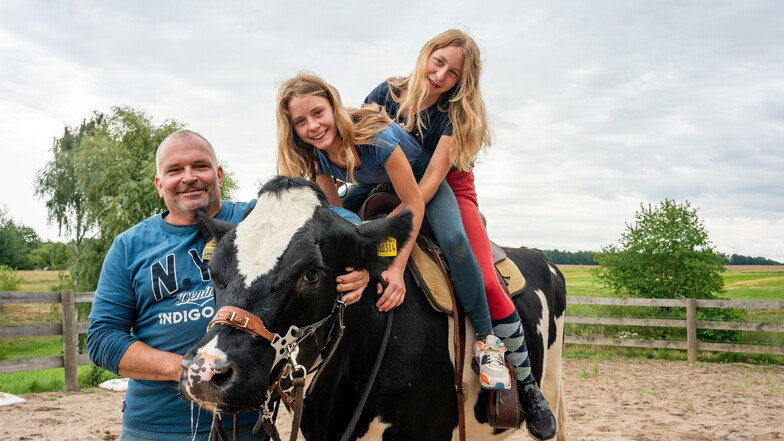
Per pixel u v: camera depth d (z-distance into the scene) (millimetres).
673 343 12062
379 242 2277
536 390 3082
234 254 1968
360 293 2264
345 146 2553
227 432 2443
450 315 2705
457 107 2994
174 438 2412
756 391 8562
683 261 14406
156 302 2469
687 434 6113
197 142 2588
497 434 3213
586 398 8031
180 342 2432
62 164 29469
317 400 2391
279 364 1938
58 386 8961
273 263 1933
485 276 2908
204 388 1723
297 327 1962
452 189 3123
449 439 2711
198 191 2564
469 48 3045
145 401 2432
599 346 13094
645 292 14992
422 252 2850
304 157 2711
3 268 39281
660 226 14727
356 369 2418
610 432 6191
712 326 11828
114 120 25484
